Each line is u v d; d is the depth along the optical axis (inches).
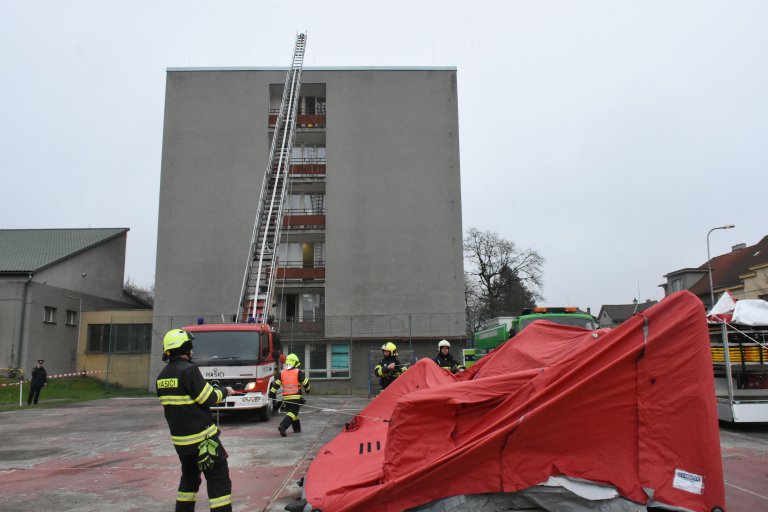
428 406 199.0
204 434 188.9
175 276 1095.0
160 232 1110.4
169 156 1138.7
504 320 682.2
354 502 184.7
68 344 1157.7
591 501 185.2
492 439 187.5
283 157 1020.5
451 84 1184.2
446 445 196.2
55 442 417.7
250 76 1168.2
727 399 432.8
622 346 197.0
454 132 1164.5
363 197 1133.7
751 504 226.8
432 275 1103.6
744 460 313.1
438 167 1149.1
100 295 1290.6
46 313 1098.7
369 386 1029.2
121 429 497.4
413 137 1160.8
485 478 188.7
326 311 1083.3
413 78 1184.2
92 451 374.3
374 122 1165.1
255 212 1119.0
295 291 1140.5
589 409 193.3
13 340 1029.2
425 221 1125.7
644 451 190.4
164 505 237.8
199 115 1154.7
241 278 1092.5
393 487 185.0
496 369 302.8
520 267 1919.3
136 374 1143.0
